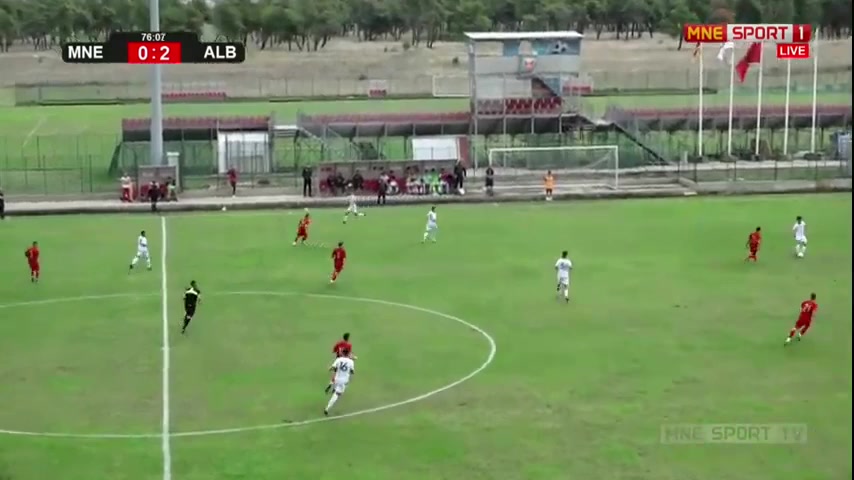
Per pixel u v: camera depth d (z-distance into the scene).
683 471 42.06
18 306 68.19
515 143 130.38
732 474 41.75
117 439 45.69
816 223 95.00
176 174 109.62
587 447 44.47
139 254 78.31
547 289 71.81
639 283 73.19
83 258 82.31
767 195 111.94
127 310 67.00
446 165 112.31
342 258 73.69
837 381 52.28
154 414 48.62
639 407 49.03
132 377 53.94
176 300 69.25
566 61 129.12
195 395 51.16
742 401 49.66
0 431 46.66
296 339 60.56
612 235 90.56
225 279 75.19
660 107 164.00
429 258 81.94
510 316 65.12
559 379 53.12
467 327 62.78
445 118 131.62
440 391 51.50
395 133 130.38
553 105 128.50
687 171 122.88
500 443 45.03
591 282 73.62
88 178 121.25
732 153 133.75
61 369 55.34
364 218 100.44
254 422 47.62
